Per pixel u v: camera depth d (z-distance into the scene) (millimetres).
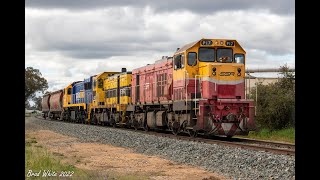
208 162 14602
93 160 16141
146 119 29297
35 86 111500
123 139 23344
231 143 18688
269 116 28203
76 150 19609
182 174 12938
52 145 22234
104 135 26625
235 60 22797
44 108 78188
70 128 35812
